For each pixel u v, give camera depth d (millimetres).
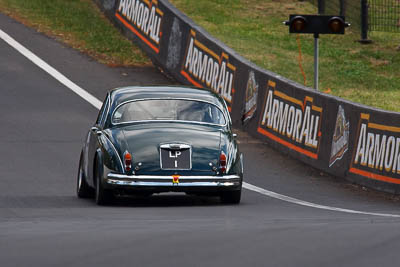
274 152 71438
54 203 45781
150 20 108062
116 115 46281
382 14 126562
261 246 25922
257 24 127188
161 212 39719
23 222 34344
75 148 68875
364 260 23422
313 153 66375
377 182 57719
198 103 47156
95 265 22766
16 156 65000
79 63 104188
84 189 48594
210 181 43062
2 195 49688
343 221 34562
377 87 100875
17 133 73688
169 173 42688
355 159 60656
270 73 75875
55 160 64000
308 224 32188
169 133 44312
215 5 135500
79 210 41188
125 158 42719
